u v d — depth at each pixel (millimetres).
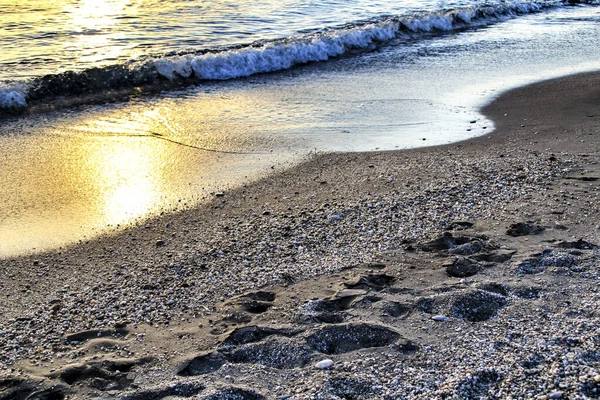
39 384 3234
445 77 8133
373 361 3262
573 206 4391
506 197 4543
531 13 13609
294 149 5516
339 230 4266
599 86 7508
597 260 3812
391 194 4660
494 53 9625
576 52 9602
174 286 3832
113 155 5348
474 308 3514
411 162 5176
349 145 5621
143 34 9766
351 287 3711
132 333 3512
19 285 3893
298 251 4086
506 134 5832
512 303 3523
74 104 6879
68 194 4777
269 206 4602
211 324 3543
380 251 4035
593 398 3031
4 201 4664
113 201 4707
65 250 4195
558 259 3816
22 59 8125
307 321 3500
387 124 6219
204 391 3150
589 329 3336
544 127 6004
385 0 13539
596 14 13414
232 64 8484
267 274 3887
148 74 7824
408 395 3102
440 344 3328
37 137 5762
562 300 3533
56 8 11156
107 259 4109
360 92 7430
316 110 6715
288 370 3254
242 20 11062
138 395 3166
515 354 3230
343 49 9758
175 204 4672
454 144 5582
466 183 4758
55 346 3449
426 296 3607
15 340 3482
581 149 5285
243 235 4262
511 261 3848
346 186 4828
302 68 8883
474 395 3086
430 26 11531
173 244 4223
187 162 5242
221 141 5715
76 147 5516
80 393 3191
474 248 3980
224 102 7043
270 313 3572
